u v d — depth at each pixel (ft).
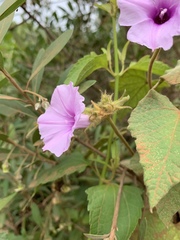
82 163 0.65
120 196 0.56
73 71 0.62
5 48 1.09
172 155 0.41
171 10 0.48
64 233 0.99
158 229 0.56
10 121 1.00
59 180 0.75
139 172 0.57
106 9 0.70
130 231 0.53
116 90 0.68
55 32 1.11
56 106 0.53
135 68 0.68
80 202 0.92
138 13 0.47
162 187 0.39
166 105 0.48
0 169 0.84
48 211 0.88
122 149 0.93
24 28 1.23
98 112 0.51
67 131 0.51
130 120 0.46
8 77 0.58
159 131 0.44
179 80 0.51
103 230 0.54
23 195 0.89
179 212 0.55
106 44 1.15
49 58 0.61
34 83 0.68
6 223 0.97
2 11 0.51
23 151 0.75
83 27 1.13
